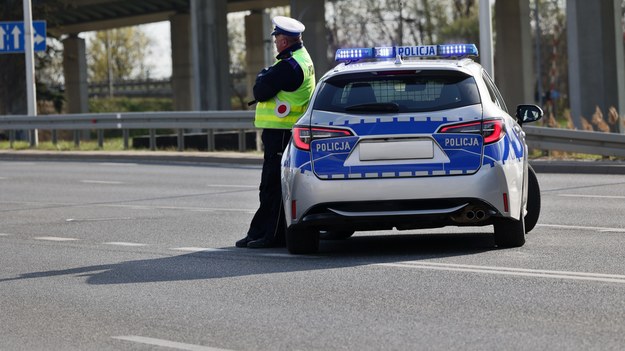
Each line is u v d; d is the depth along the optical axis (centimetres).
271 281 1552
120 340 1191
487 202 1678
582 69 5834
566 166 3762
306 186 1708
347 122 1697
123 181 3756
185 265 1752
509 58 9175
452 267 1608
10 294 1531
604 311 1249
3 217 2678
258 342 1153
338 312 1302
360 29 12950
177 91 12256
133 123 5584
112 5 11750
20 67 11194
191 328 1241
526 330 1162
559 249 1777
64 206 2933
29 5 6312
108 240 2156
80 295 1496
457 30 13425
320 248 1925
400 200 1678
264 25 12669
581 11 5822
